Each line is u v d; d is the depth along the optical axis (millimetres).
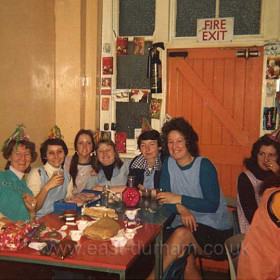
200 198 2480
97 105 3918
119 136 3920
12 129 3438
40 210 2545
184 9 3721
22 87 3506
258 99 3582
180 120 2598
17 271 2168
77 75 3805
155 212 2324
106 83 3908
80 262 1527
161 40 3768
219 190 2562
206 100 3707
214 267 3340
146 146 2758
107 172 2980
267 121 3541
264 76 3541
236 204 2723
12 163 2516
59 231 1887
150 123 3857
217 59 3664
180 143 2531
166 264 2234
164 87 3793
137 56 3869
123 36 3891
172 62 3781
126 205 2439
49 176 2646
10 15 3357
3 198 2396
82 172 3074
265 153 2400
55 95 3867
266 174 2418
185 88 3764
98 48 3865
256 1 3547
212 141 3721
